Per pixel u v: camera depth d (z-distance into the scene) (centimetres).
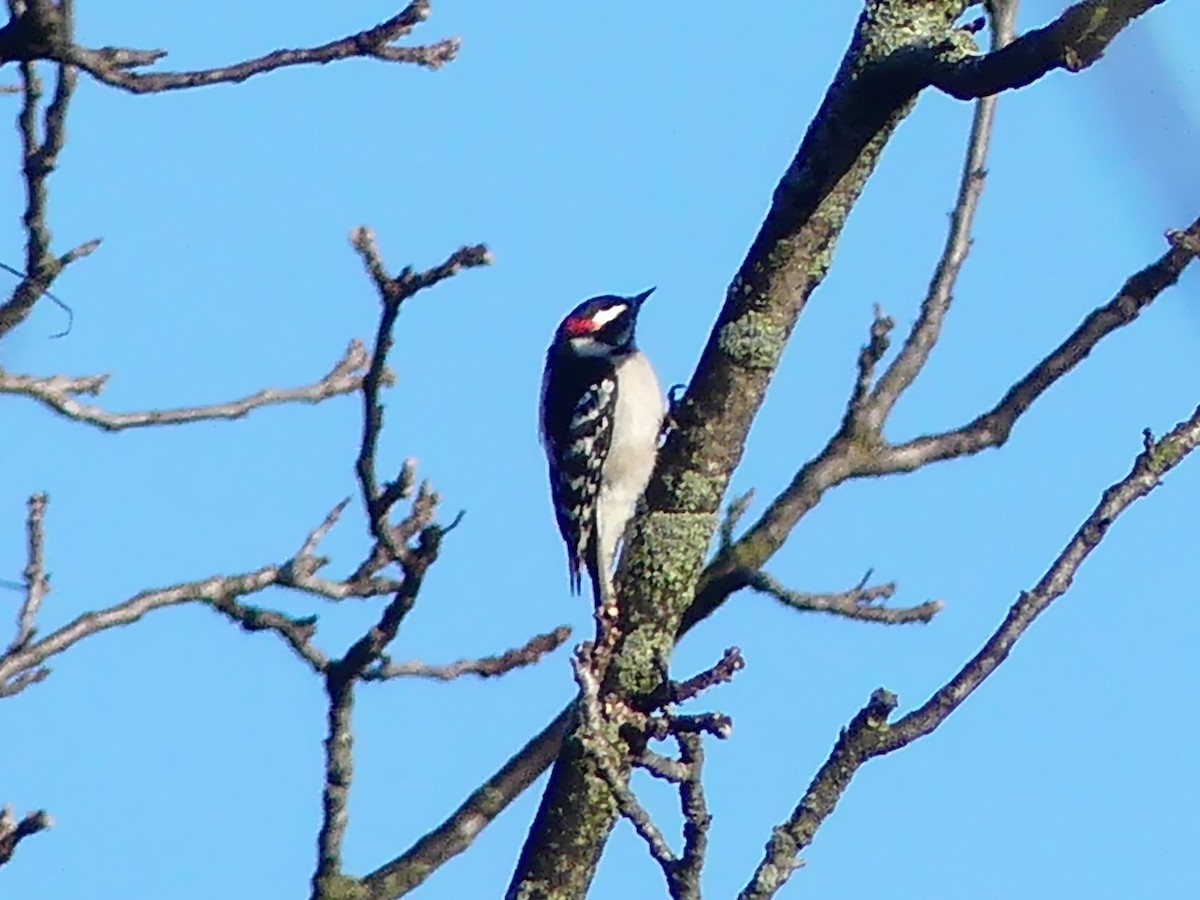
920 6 916
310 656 1050
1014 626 733
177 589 1120
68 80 1185
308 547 1153
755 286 987
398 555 969
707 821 744
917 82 895
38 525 1153
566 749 959
